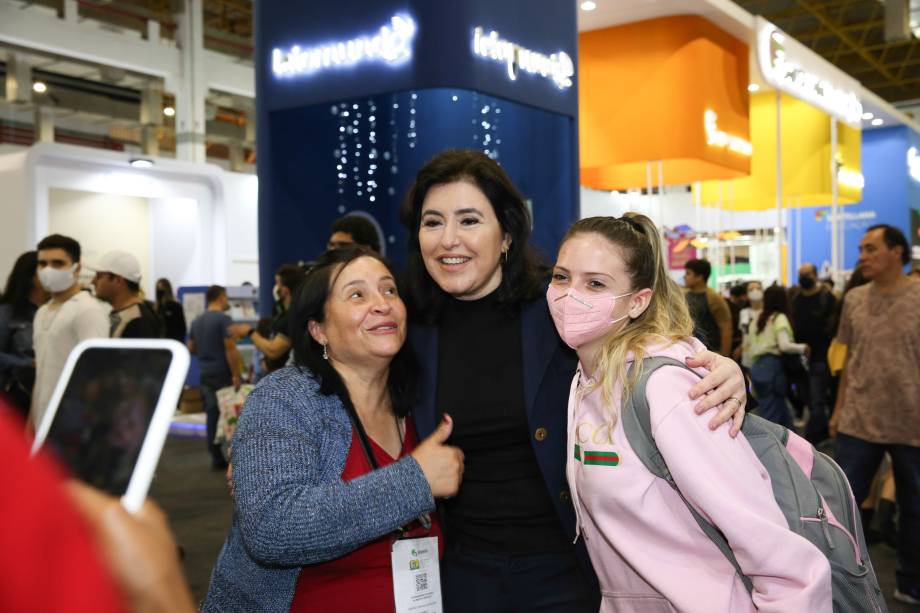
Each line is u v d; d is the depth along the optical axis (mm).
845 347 3436
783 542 1146
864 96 12359
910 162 15336
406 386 1617
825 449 6203
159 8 14023
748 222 15688
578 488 1388
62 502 341
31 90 12992
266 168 5273
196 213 12734
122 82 14227
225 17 14906
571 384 1536
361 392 1516
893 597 3291
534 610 1526
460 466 1390
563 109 5355
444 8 4566
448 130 6301
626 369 1345
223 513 5012
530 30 5055
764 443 1344
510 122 6035
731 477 1203
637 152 8070
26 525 321
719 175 9859
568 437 1438
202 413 9602
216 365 6512
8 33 10414
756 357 6039
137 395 601
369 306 1457
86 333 3109
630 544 1280
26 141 15445
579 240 1411
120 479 575
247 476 1283
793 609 1114
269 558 1239
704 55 8000
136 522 535
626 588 1356
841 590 1253
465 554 1575
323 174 5645
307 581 1391
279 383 1419
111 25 13422
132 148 17766
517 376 1601
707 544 1257
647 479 1273
